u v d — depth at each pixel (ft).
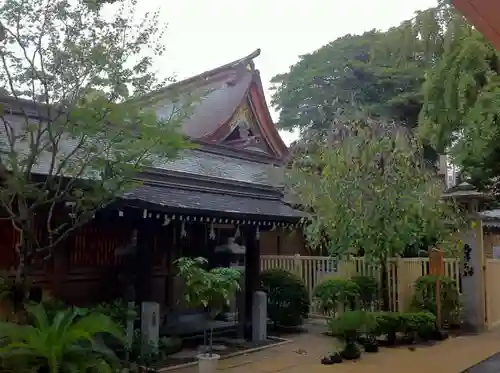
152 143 21.70
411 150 32.42
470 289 40.91
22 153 22.99
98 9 21.12
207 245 37.45
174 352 30.71
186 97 23.72
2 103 21.86
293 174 36.65
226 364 28.45
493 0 10.06
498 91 17.01
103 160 21.33
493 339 36.65
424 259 42.50
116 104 20.71
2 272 23.90
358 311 31.35
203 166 41.24
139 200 26.17
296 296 39.83
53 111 22.36
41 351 18.35
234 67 52.49
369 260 33.19
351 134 32.45
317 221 33.73
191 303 25.08
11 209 21.49
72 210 23.65
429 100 18.34
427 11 16.74
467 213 40.22
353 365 28.40
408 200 31.12
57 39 20.93
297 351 32.12
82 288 30.04
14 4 20.15
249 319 35.50
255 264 35.70
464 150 22.07
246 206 35.68
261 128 52.60
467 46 16.39
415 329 34.63
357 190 31.01
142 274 29.86
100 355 20.92
